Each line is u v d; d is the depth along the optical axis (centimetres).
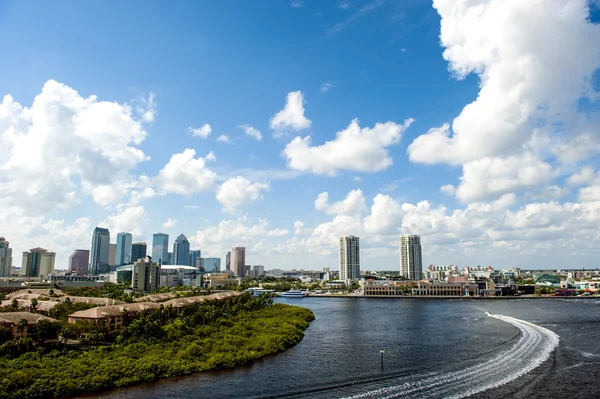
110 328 18475
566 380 13325
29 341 14588
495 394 12075
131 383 12594
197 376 13600
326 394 12038
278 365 15188
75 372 12544
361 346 19000
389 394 12081
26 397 11194
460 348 18475
